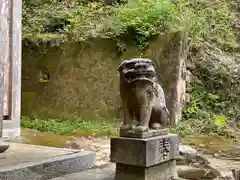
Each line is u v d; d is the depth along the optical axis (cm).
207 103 1077
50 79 1158
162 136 496
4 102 874
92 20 1215
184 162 632
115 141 483
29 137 909
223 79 1109
